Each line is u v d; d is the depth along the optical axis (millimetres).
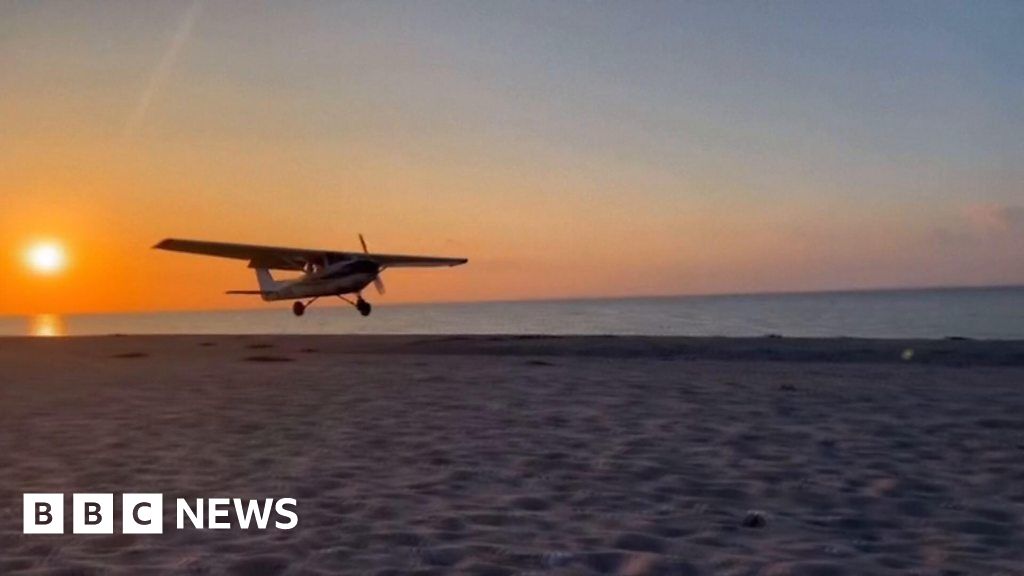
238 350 20516
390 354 18859
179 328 106938
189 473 7117
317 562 4754
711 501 6070
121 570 4684
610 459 7395
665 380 12828
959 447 7676
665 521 5566
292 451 7957
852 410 9734
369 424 9328
